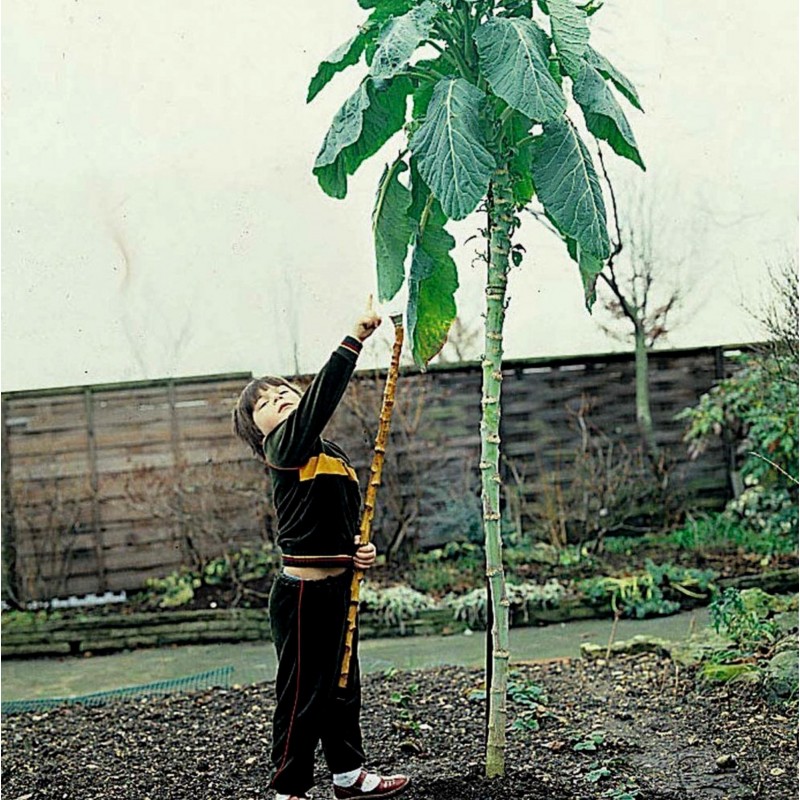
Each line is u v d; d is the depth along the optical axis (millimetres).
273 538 8023
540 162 3227
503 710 3602
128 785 3986
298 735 3320
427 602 6949
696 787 3508
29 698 5844
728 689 4477
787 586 6914
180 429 8055
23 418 7938
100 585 7992
